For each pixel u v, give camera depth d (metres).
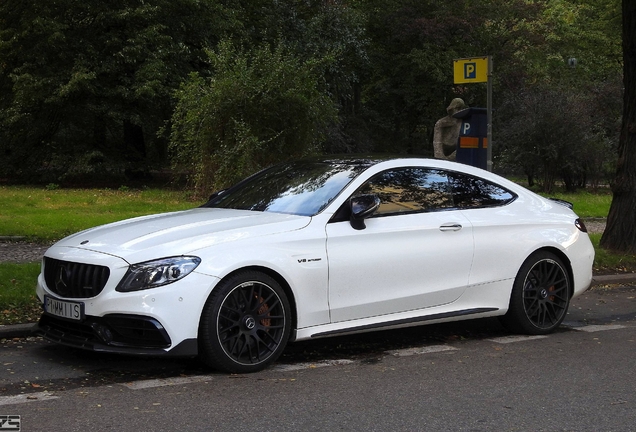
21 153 27.05
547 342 6.75
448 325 7.50
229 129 18.83
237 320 5.44
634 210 11.62
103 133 28.48
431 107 40.44
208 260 5.32
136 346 5.21
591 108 28.39
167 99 26.02
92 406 4.63
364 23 37.62
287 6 31.02
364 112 41.56
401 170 6.53
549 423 4.46
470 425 4.40
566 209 7.55
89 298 5.30
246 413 4.55
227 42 20.11
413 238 6.27
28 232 12.21
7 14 25.97
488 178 7.04
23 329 6.54
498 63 38.91
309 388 5.12
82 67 24.75
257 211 6.20
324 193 6.19
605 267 10.82
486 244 6.70
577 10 43.56
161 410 4.58
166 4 26.00
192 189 20.91
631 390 5.19
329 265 5.82
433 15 38.75
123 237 5.63
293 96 19.14
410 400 4.89
